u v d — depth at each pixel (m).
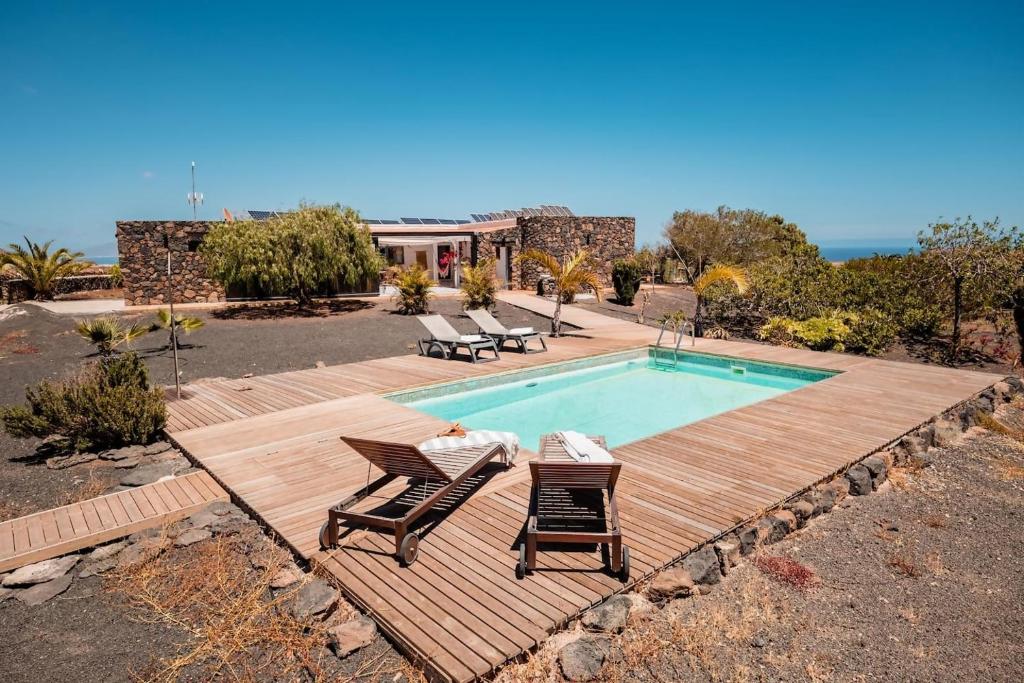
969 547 5.36
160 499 5.64
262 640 3.81
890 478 6.84
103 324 11.30
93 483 6.18
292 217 18.55
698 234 28.91
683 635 3.99
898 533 5.60
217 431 7.67
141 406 7.32
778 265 17.83
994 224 13.11
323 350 13.71
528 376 11.94
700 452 6.90
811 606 4.42
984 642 4.06
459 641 3.61
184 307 18.73
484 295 19.72
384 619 3.83
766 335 15.84
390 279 25.20
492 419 9.56
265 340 14.63
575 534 4.29
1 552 4.58
